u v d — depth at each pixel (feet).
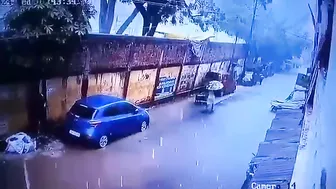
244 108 36.06
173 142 35.88
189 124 35.99
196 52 35.65
